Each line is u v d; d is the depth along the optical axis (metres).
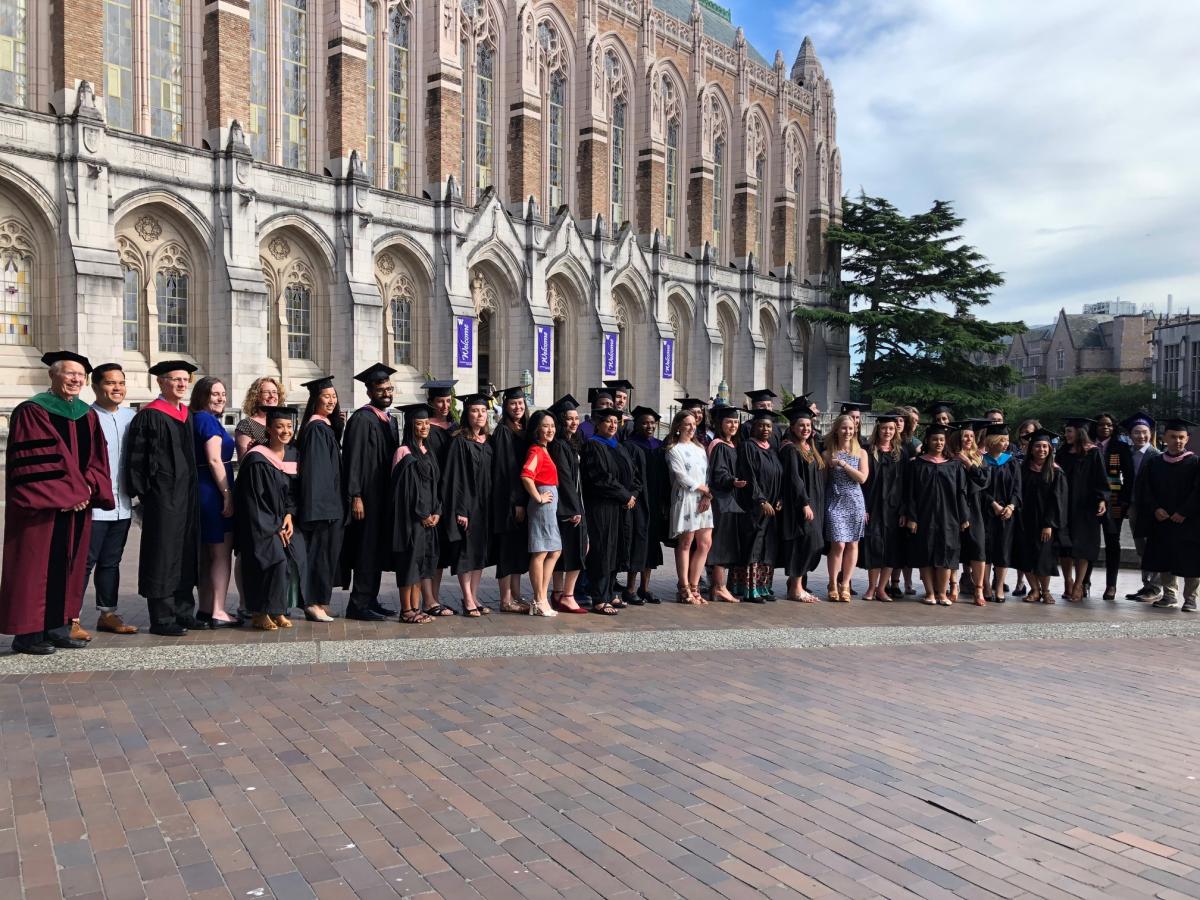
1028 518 13.66
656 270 47.31
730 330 54.56
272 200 30.11
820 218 61.84
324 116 32.78
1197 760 6.54
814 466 12.84
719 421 12.68
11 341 24.83
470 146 39.06
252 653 8.80
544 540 10.97
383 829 5.14
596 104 44.47
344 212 32.22
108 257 25.59
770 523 12.73
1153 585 13.95
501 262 38.72
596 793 5.69
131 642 9.11
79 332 24.81
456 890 4.50
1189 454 13.05
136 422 9.24
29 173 24.31
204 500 9.85
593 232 43.47
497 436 11.24
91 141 25.14
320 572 10.27
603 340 43.41
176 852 4.81
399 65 36.25
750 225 55.00
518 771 6.01
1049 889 4.64
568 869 4.73
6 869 4.58
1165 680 8.84
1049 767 6.32
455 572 10.97
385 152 35.47
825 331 61.97
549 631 10.19
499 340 39.69
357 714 7.07
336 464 10.28
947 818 5.45
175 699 7.32
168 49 28.59
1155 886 4.70
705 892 4.53
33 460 8.24
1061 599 14.11
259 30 31.23
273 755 6.19
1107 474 13.97
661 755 6.35
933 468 12.88
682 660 9.03
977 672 8.91
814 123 61.53
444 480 10.75
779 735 6.82
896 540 13.11
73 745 6.27
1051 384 114.19
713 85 52.75
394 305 35.56
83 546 8.74
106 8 26.84
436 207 35.94
